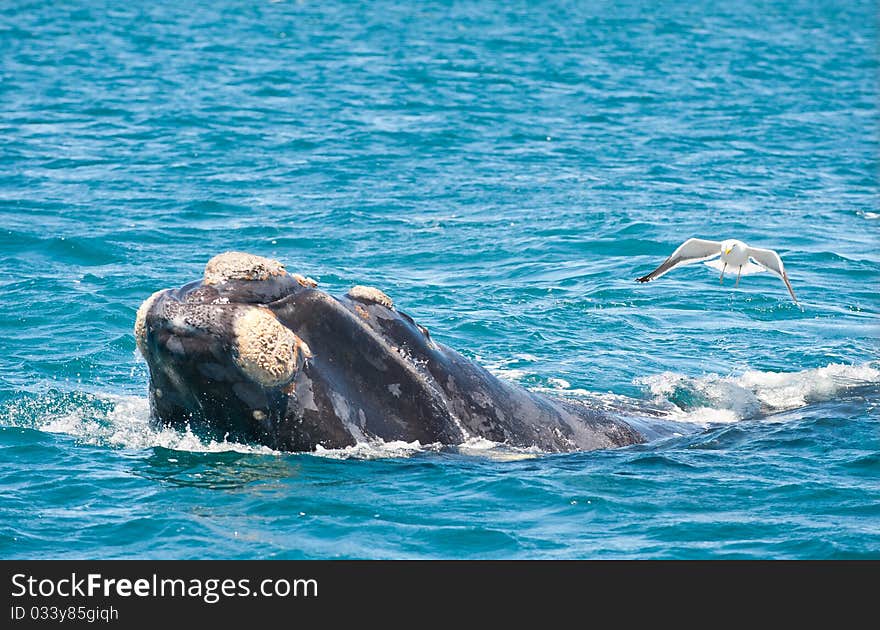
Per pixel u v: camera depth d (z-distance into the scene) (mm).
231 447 46312
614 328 74500
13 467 48062
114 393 58781
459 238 99250
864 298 82875
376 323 46906
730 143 153500
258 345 42531
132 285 80875
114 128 153375
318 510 43375
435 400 46938
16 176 120500
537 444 48750
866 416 54594
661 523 43281
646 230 101625
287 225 102625
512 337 71750
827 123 174875
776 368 66625
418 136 151625
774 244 98000
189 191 115500
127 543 41594
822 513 44094
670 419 55219
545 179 125688
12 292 77875
